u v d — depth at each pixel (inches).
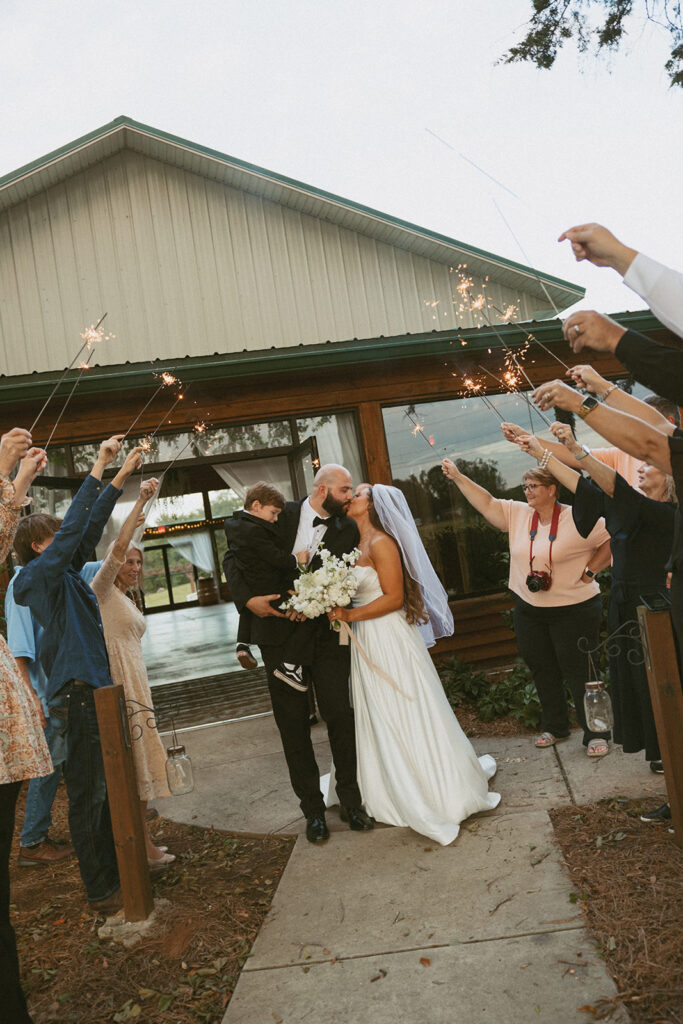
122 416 268.7
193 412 272.4
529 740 199.5
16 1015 87.6
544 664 187.6
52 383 250.8
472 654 284.8
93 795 131.6
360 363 268.1
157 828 175.5
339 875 135.7
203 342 438.0
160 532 797.2
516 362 289.9
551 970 98.2
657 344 74.7
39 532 141.1
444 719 153.4
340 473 160.7
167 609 1029.8
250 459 285.4
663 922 104.1
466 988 97.4
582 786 159.0
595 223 72.5
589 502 152.0
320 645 156.3
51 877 157.8
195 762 226.2
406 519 164.4
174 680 392.8
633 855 124.4
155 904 134.0
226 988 107.0
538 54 146.7
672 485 145.3
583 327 77.5
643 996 89.7
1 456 91.3
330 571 147.9
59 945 124.3
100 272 434.3
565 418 297.3
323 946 113.3
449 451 289.1
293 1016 97.3
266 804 180.5
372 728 155.3
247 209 450.6
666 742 124.2
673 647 124.0
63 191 435.2
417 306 463.2
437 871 131.1
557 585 177.0
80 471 274.7
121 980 111.7
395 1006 96.1
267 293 447.5
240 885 139.6
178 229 443.2
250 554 157.2
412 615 158.9
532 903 115.6
